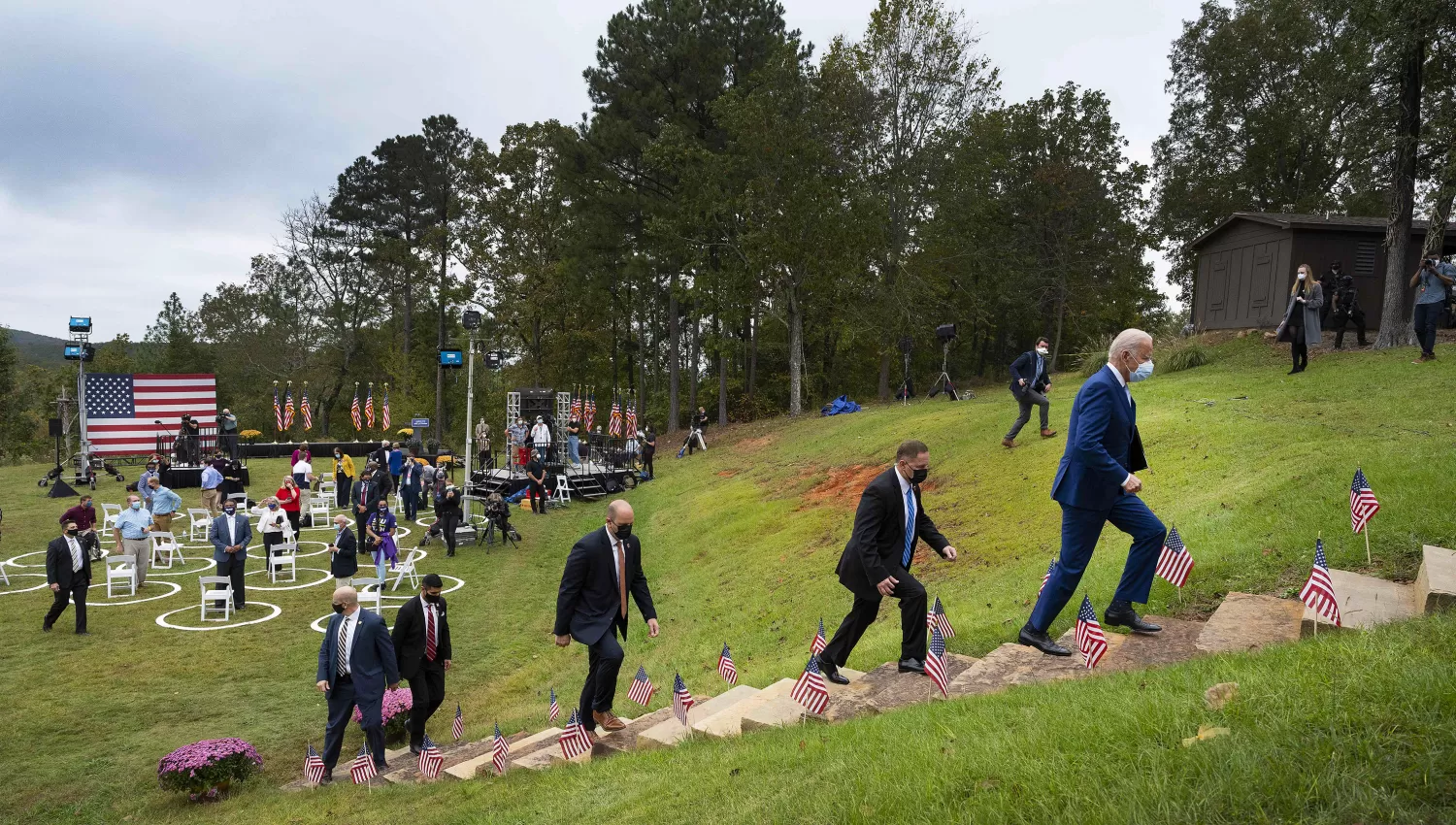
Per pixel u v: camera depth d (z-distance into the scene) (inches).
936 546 242.5
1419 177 826.8
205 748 345.4
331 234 2201.0
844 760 169.6
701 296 1489.9
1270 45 1467.8
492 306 1925.4
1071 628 262.5
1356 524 245.3
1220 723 138.0
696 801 176.6
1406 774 106.7
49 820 324.8
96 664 511.5
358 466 1576.0
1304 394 595.8
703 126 1520.7
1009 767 138.9
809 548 629.9
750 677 358.3
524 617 636.1
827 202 1338.6
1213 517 348.5
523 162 1814.7
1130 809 113.4
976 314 1775.3
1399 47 727.1
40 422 2527.1
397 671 363.9
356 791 317.4
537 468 1059.3
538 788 238.4
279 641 560.1
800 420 1393.9
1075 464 217.3
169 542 813.2
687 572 688.4
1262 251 984.3
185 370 2608.3
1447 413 447.8
